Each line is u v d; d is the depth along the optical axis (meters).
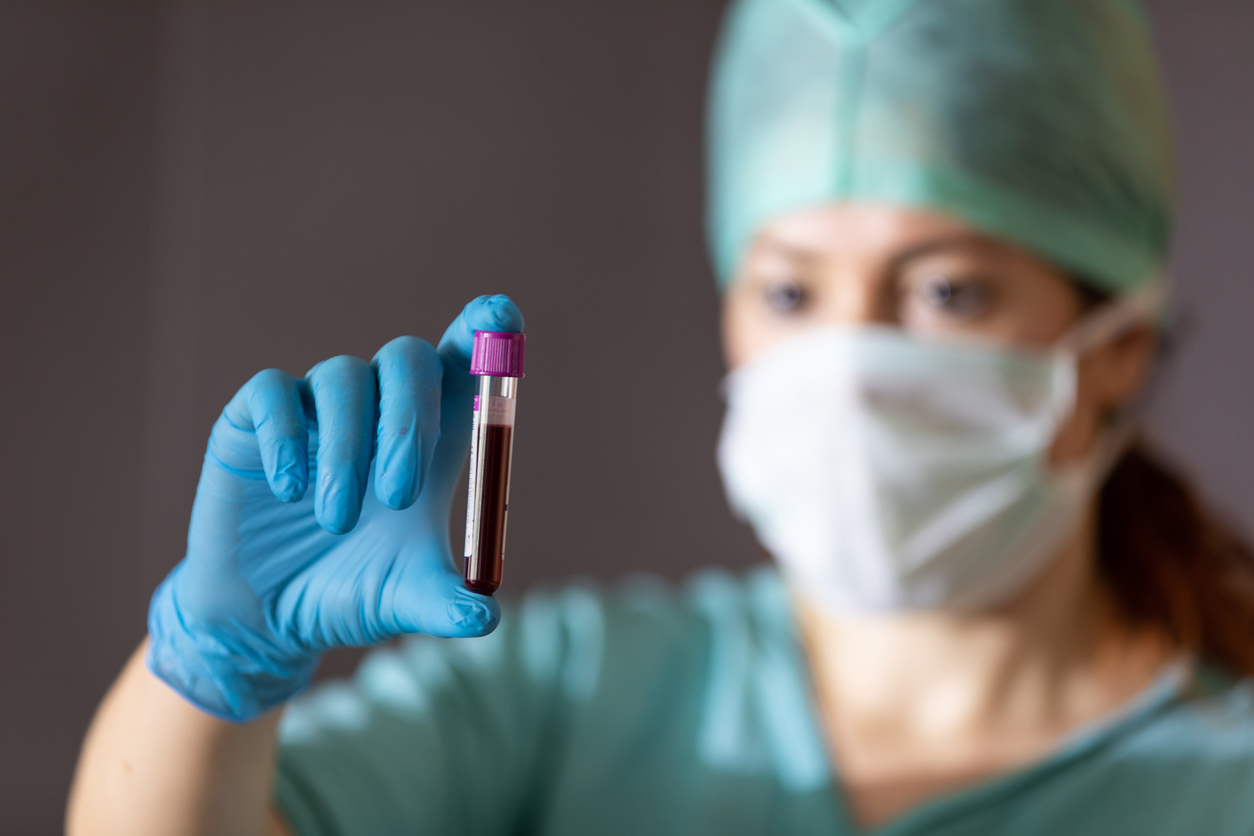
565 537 2.26
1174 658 1.36
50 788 2.07
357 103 2.27
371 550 0.81
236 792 0.85
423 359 0.75
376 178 2.26
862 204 1.32
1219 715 1.31
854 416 1.31
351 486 0.70
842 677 1.40
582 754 1.36
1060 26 1.38
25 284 2.12
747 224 1.43
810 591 1.44
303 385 0.77
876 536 1.33
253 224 2.22
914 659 1.36
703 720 1.39
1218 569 1.43
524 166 2.30
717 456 2.29
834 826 1.27
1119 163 1.38
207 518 0.81
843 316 1.34
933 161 1.30
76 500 2.13
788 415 1.36
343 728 1.20
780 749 1.34
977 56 1.34
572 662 1.44
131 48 2.21
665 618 1.51
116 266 2.18
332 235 2.24
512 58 2.31
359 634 0.81
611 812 1.32
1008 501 1.32
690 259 2.31
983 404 1.31
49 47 2.16
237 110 2.24
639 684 1.42
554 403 2.28
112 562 2.14
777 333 1.39
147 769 0.83
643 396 2.29
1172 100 2.15
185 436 2.17
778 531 1.41
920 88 1.33
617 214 2.31
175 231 2.21
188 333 2.19
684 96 2.32
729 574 2.27
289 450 0.72
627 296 2.30
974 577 1.33
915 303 1.34
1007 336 1.33
